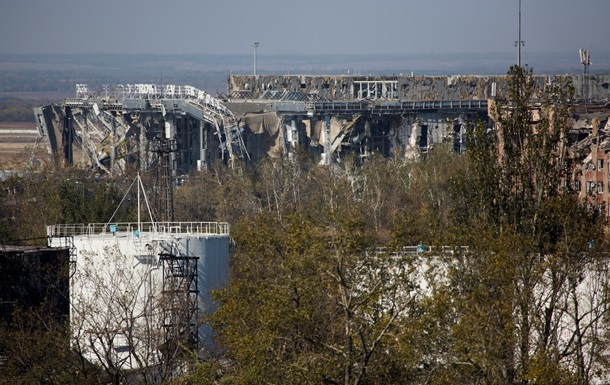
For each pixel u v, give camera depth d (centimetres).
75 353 16600
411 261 14312
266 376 13962
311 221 14650
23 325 16962
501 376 14212
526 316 14262
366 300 13862
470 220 16425
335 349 13775
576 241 14912
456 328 13988
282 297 13950
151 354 16800
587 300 15800
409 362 14012
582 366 14250
